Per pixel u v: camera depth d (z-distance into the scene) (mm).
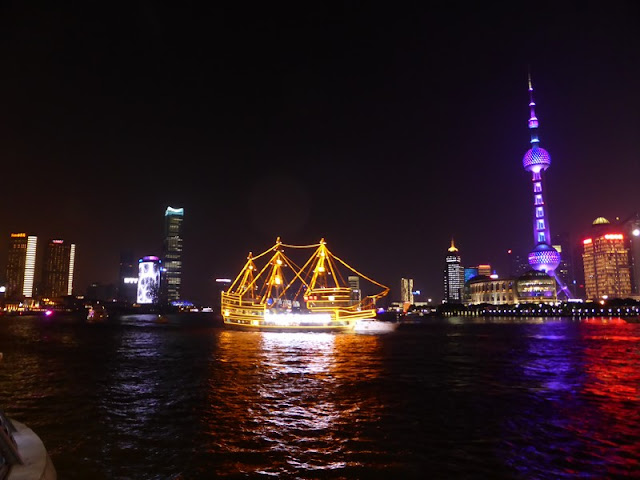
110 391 33969
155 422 24125
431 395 32344
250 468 17188
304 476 16391
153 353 67938
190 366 50719
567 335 127125
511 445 19953
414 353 68688
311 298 133250
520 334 134625
